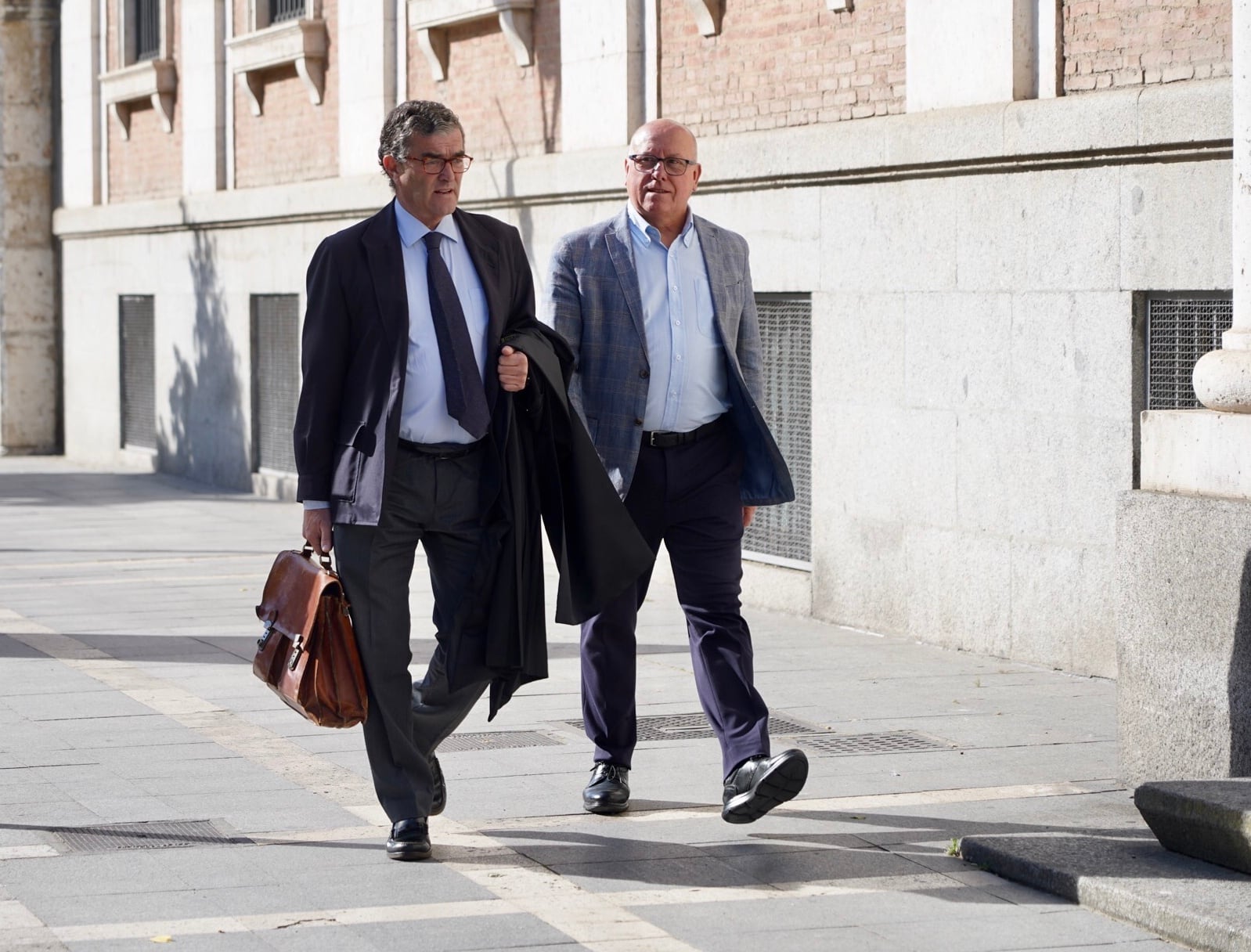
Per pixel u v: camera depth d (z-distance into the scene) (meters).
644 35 12.23
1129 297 8.37
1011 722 7.48
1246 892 4.77
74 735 7.11
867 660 9.08
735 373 5.73
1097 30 8.70
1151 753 6.11
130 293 21.59
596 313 5.77
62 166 23.66
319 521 5.36
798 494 10.80
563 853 5.39
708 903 4.91
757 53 11.10
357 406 5.30
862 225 10.00
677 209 5.77
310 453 5.35
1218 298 8.03
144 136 21.39
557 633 9.80
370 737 5.36
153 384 21.36
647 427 5.72
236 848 5.44
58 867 5.22
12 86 23.62
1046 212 8.77
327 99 17.09
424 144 5.28
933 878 5.18
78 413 23.31
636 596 5.92
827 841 5.55
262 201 17.92
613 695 5.90
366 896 4.94
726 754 5.56
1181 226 8.09
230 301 19.06
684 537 5.77
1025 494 8.97
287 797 6.09
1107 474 8.51
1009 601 9.07
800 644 9.59
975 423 9.25
